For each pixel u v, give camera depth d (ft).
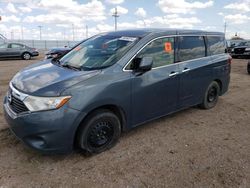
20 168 10.28
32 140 10.03
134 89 12.09
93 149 11.30
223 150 12.17
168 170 10.36
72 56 13.93
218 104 19.80
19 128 10.05
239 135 13.99
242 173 10.22
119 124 12.07
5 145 11.99
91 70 11.34
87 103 10.28
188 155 11.60
